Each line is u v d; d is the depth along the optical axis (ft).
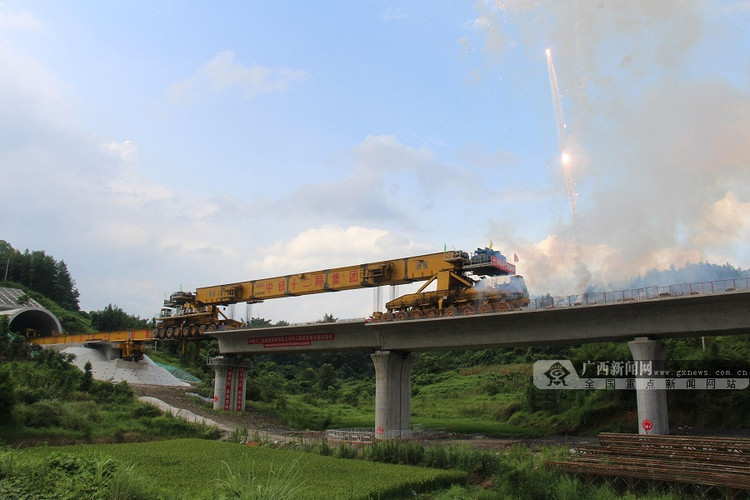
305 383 383.04
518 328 169.99
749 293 129.80
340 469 114.62
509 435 190.08
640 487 94.63
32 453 120.98
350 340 209.56
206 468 110.01
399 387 199.82
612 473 96.63
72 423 167.43
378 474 108.99
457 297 185.68
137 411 203.31
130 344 305.94
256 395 294.46
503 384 307.99
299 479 102.53
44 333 390.21
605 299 150.82
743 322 134.92
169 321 283.18
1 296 442.91
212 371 375.04
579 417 199.82
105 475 68.69
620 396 199.31
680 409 183.52
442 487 106.73
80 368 280.51
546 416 220.43
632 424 182.60
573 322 160.15
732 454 106.73
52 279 587.27
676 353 201.57
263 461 122.21
